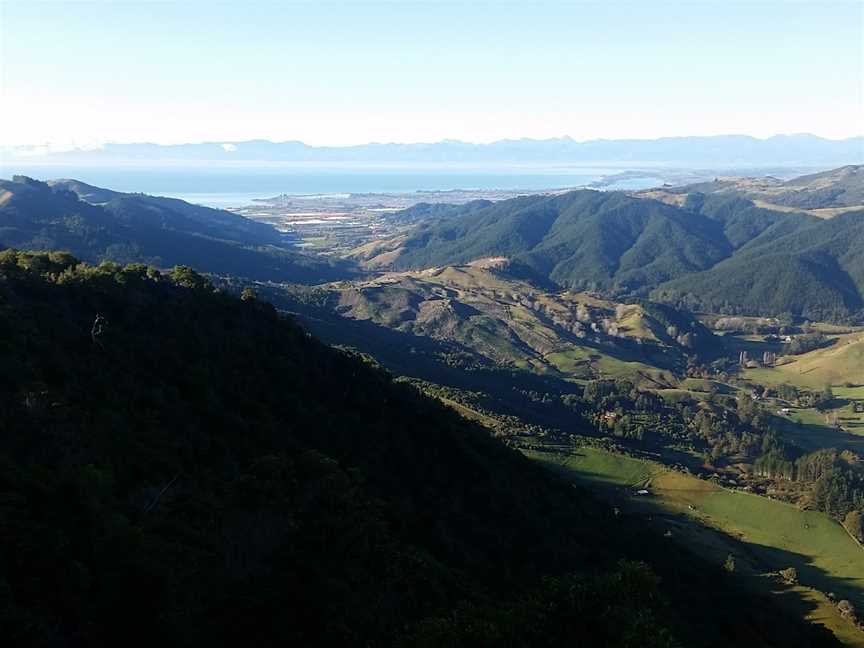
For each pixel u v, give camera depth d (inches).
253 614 1071.0
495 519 2372.0
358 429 2362.2
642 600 1090.1
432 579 1477.6
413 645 1024.9
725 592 2783.0
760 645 2310.5
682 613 2289.6
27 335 1651.1
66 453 1321.4
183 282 2559.1
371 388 2768.2
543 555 2269.9
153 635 962.7
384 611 1200.8
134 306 2130.9
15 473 1126.4
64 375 1614.2
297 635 1059.9
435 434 2706.7
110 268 2316.7
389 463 2306.8
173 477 1448.1
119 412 1603.1
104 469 1322.6
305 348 2723.9
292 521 1359.5
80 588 965.8
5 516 996.6
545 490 3021.7
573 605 1072.2
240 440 1817.2
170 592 1015.6
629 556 2699.3
